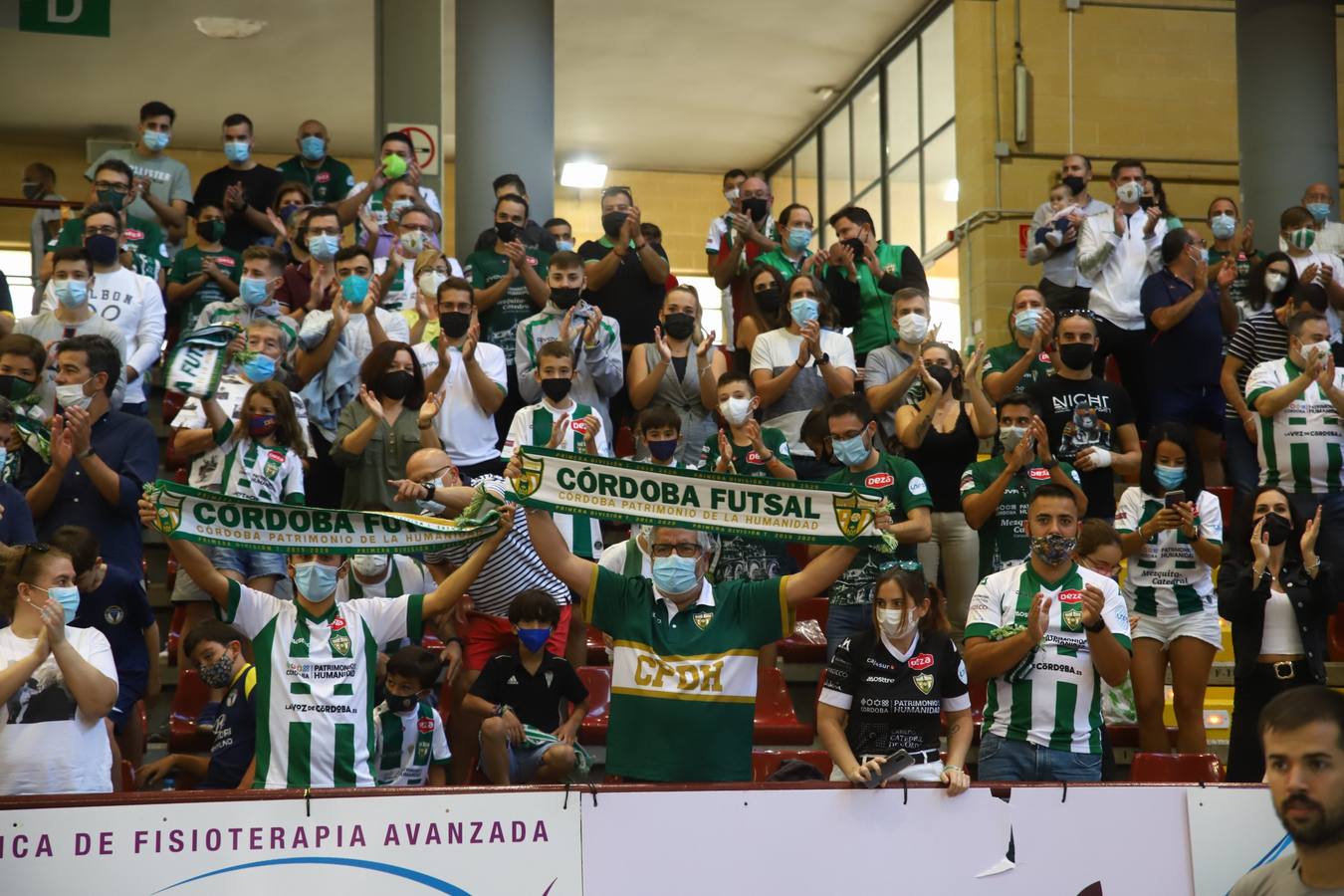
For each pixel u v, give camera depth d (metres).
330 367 8.50
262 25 15.61
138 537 6.79
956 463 8.23
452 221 18.41
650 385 8.57
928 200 15.48
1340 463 8.44
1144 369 10.31
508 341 9.50
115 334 8.23
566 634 7.02
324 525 5.28
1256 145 12.88
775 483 5.29
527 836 4.90
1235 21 13.74
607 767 5.32
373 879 4.79
